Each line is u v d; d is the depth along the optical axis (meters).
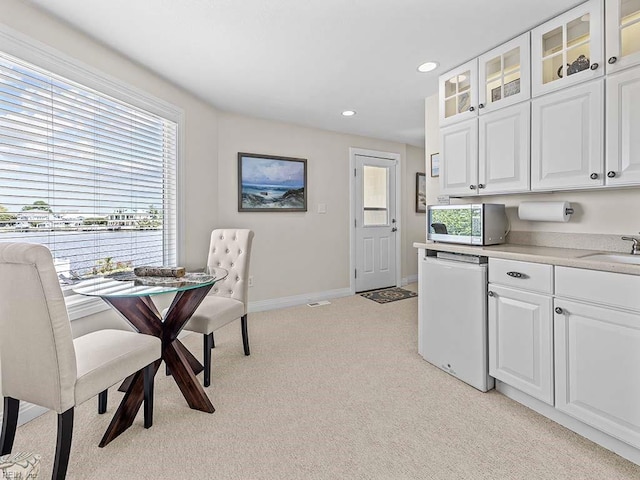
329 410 1.88
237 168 3.70
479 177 2.35
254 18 1.91
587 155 1.76
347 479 1.37
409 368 2.40
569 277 1.60
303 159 4.15
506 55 2.20
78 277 1.99
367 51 2.29
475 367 2.10
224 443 1.60
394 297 4.48
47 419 1.80
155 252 2.79
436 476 1.38
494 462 1.46
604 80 1.68
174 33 2.06
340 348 2.78
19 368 1.33
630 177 1.60
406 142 5.03
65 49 1.97
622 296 1.41
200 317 2.16
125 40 2.14
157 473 1.41
